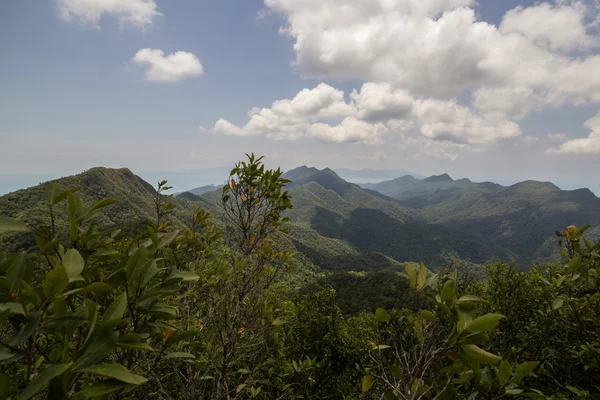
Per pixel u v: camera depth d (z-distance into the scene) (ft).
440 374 6.33
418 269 7.38
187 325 12.21
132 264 5.70
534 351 15.55
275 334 18.57
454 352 5.78
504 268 20.44
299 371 19.83
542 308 17.20
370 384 6.75
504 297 18.98
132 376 3.78
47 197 5.48
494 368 6.67
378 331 9.03
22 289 4.50
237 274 14.38
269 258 14.98
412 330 8.75
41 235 5.27
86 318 4.40
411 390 6.22
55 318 4.25
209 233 15.92
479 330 5.19
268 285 14.73
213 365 12.76
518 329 17.71
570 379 13.24
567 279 13.48
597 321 12.89
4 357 3.91
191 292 13.39
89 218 5.73
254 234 15.14
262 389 18.38
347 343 35.35
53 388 3.67
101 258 5.82
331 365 37.17
